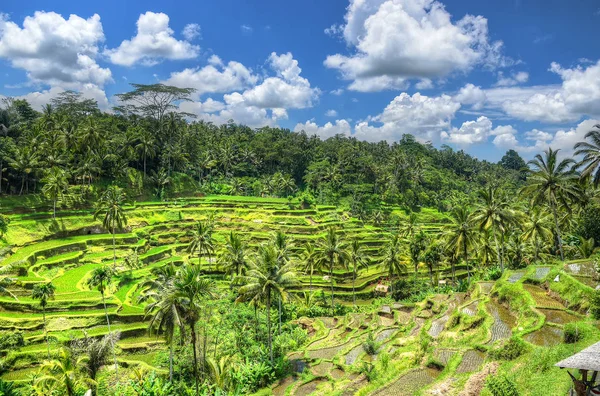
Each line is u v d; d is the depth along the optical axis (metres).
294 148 174.50
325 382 43.72
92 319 57.25
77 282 68.44
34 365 48.50
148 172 130.00
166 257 93.25
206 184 144.62
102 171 109.62
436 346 38.81
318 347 55.53
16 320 54.16
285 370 48.81
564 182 56.53
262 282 48.78
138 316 60.09
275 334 62.88
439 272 98.06
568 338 30.00
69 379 34.62
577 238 77.44
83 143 103.94
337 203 149.50
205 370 49.72
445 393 28.16
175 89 137.75
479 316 41.34
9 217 83.44
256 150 175.12
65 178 95.25
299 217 119.75
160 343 56.00
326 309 78.12
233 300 69.94
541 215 70.19
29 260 71.38
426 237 94.19
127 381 45.84
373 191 166.25
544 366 26.16
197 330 53.94
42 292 52.28
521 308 40.28
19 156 91.56
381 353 45.78
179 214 114.31
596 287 39.62
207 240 79.44
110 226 79.88
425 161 193.75
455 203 164.75
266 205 130.00
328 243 76.69
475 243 68.69
